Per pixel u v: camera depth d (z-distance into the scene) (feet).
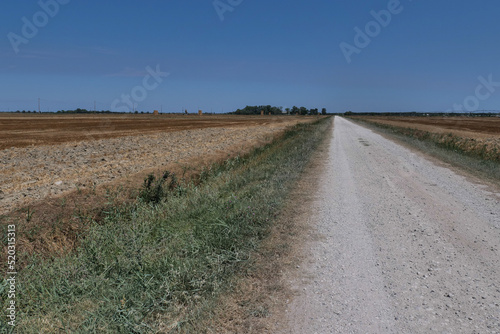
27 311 10.43
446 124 184.03
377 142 71.15
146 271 12.23
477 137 88.48
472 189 26.91
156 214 19.47
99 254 13.89
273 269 12.84
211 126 128.88
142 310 9.92
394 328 9.41
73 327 9.44
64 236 16.88
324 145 63.62
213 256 13.17
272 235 16.21
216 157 43.86
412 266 13.30
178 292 10.75
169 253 13.42
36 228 16.87
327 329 9.36
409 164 40.14
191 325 9.36
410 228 17.70
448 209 21.25
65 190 23.75
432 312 10.18
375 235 16.65
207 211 18.74
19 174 29.48
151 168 33.40
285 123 171.83
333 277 12.33
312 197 23.89
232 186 26.27
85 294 11.10
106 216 19.24
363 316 9.97
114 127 105.09
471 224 18.37
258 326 9.43
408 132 97.60
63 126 101.76
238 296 10.89
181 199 21.75
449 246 15.31
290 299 10.84
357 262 13.60
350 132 109.29
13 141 57.47
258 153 46.88
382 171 35.24
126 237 15.53
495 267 13.21
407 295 11.15
